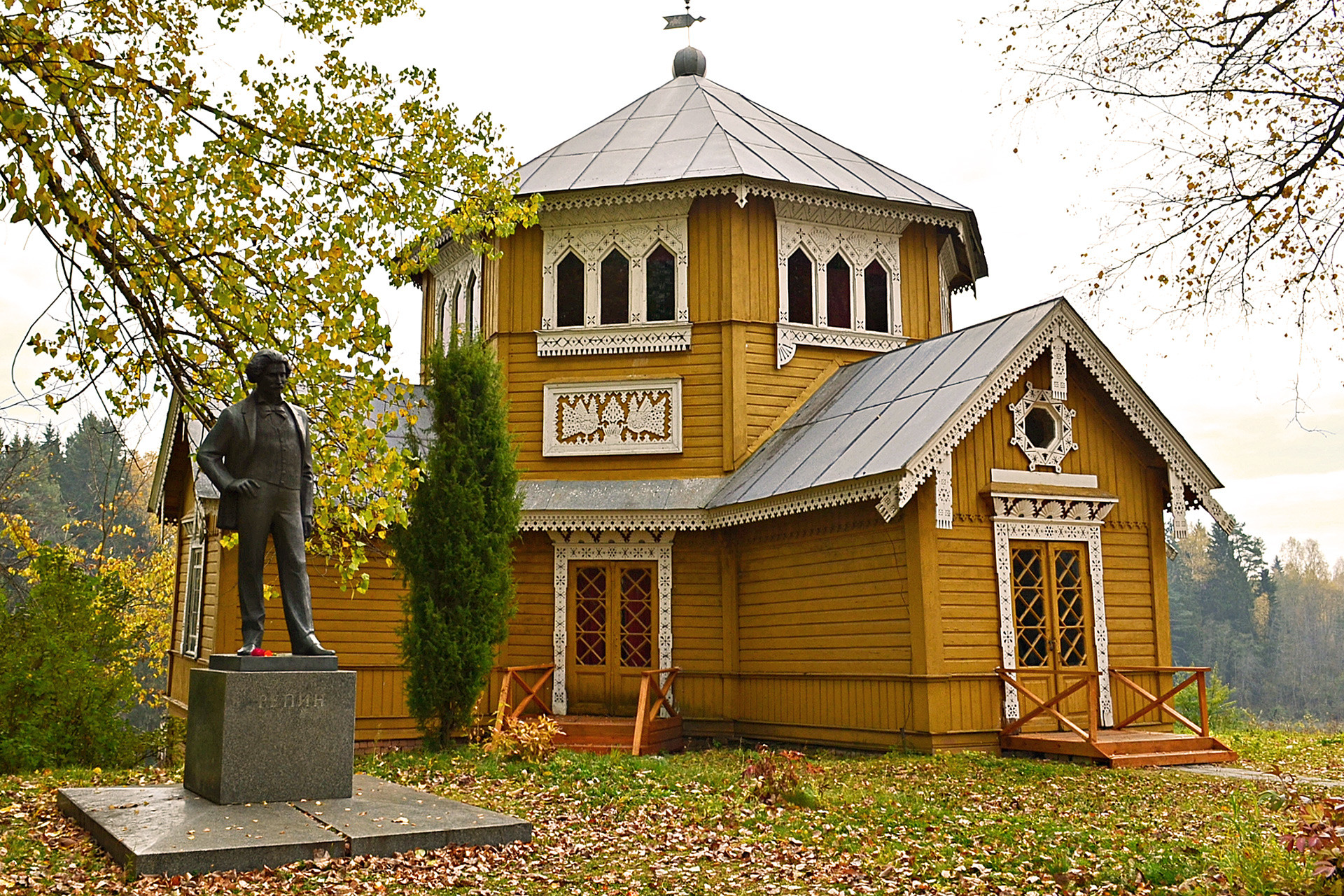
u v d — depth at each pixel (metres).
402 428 20.95
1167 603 17.80
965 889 7.98
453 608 15.34
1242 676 79.00
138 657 16.64
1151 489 18.02
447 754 14.69
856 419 18.03
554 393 20.88
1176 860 8.49
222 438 10.28
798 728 17.59
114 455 12.87
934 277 22.34
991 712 15.94
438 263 23.97
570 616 19.78
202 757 9.88
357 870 7.95
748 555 19.14
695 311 20.66
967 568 16.17
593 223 21.22
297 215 11.97
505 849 8.89
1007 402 16.98
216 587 18.67
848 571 16.91
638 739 16.52
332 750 9.77
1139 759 14.71
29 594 14.48
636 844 9.42
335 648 18.55
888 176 23.28
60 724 13.25
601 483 20.25
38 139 8.63
